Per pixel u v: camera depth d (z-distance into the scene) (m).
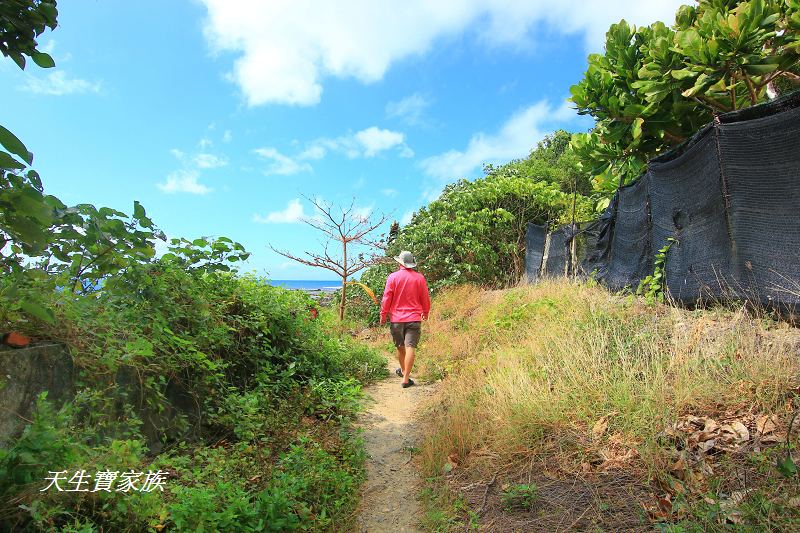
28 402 2.37
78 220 2.71
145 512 2.24
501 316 7.25
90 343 2.81
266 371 4.77
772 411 2.97
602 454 3.13
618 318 5.00
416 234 13.11
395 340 6.50
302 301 6.28
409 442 4.41
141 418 3.19
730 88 5.69
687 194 5.01
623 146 7.44
